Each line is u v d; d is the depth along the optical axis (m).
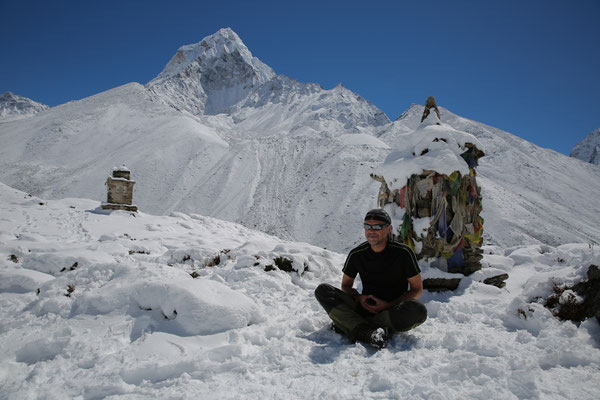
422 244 4.61
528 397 1.89
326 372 2.32
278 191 76.12
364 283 3.31
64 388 2.15
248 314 3.33
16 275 4.41
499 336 2.98
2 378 2.28
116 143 102.31
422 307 2.84
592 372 2.24
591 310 3.07
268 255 5.70
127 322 3.21
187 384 2.18
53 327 3.13
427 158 4.58
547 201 89.19
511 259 5.88
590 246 5.82
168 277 4.04
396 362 2.45
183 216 18.81
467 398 1.88
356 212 61.69
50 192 74.12
